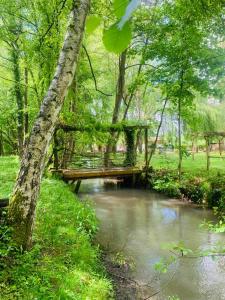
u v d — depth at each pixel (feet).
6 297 13.15
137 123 63.36
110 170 56.65
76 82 52.11
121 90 71.67
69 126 52.29
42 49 47.39
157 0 58.90
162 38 54.13
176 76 49.78
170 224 34.81
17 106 77.92
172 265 24.18
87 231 27.84
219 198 39.60
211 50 45.57
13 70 69.67
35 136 17.42
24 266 15.64
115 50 2.64
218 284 21.40
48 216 26.17
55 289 15.01
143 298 19.10
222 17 36.37
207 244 28.25
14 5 53.57
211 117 73.00
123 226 34.01
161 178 53.01
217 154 88.84
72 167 58.59
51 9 43.57
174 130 84.84
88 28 3.66
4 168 51.96
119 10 2.53
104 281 18.08
